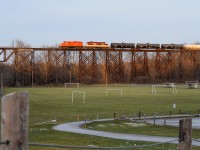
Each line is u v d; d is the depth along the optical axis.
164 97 167.00
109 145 54.34
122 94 184.25
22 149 9.41
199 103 140.12
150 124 85.31
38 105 129.00
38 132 70.19
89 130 74.75
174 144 55.28
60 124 85.12
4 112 9.33
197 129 75.31
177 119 97.06
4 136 9.35
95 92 196.62
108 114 107.69
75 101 145.88
